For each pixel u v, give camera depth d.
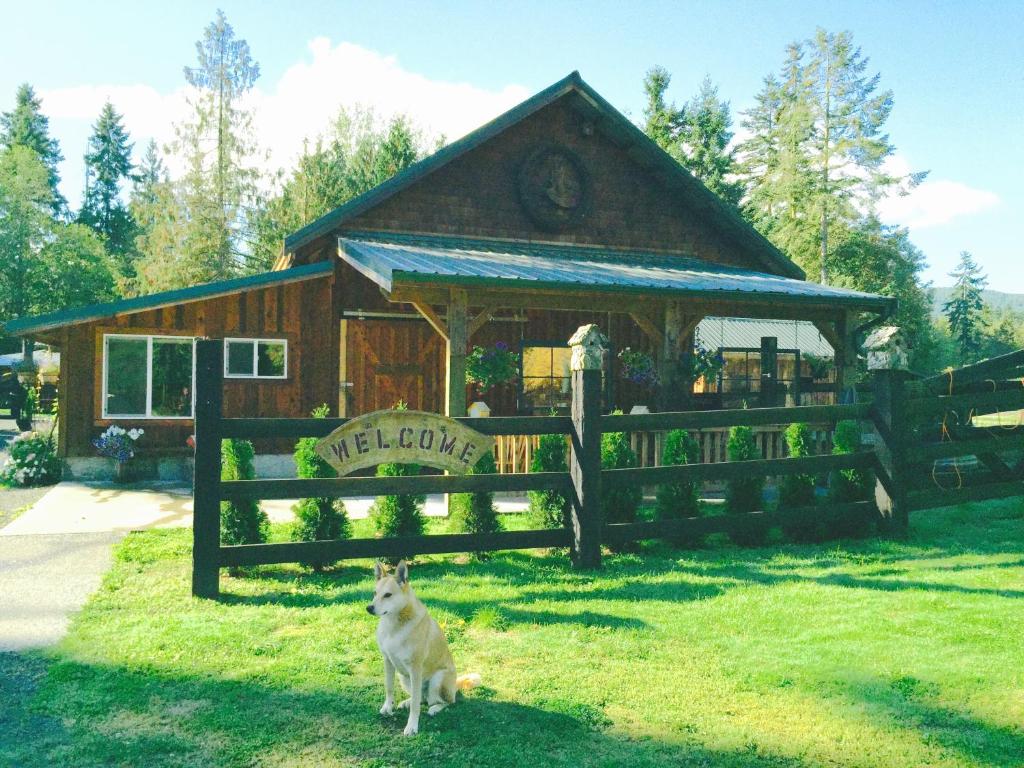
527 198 16.27
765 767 3.92
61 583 7.13
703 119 53.56
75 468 13.82
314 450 7.63
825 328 15.00
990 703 4.66
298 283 14.98
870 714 4.52
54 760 3.90
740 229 17.94
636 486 9.09
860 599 6.86
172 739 4.12
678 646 5.64
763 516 9.11
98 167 74.06
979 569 8.06
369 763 3.90
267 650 5.44
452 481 7.83
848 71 47.31
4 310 46.06
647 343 17.70
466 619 6.22
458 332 11.73
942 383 10.82
